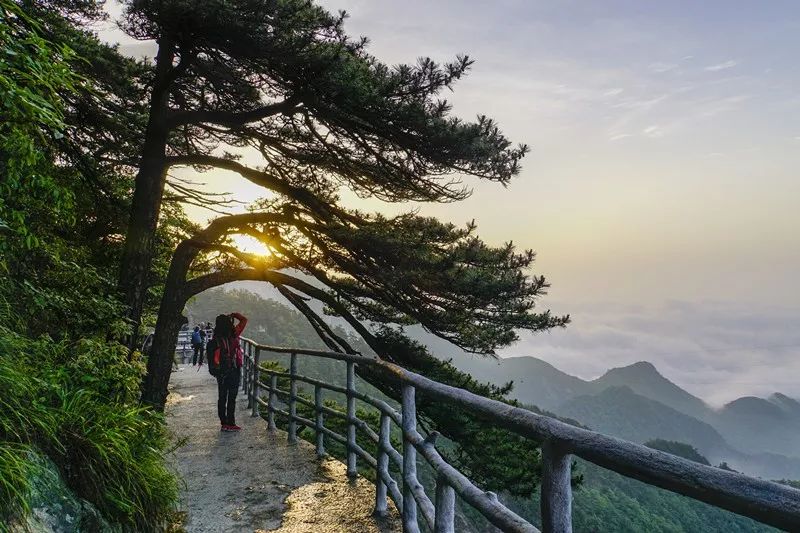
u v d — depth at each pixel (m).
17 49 2.80
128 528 3.09
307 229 8.85
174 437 7.51
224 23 6.34
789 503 0.87
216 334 8.15
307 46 6.68
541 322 7.80
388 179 8.88
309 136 9.15
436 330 8.12
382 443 4.46
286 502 4.94
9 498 2.16
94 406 3.44
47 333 4.34
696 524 132.62
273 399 8.42
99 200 7.89
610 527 111.31
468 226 8.12
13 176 3.14
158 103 8.34
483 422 7.64
